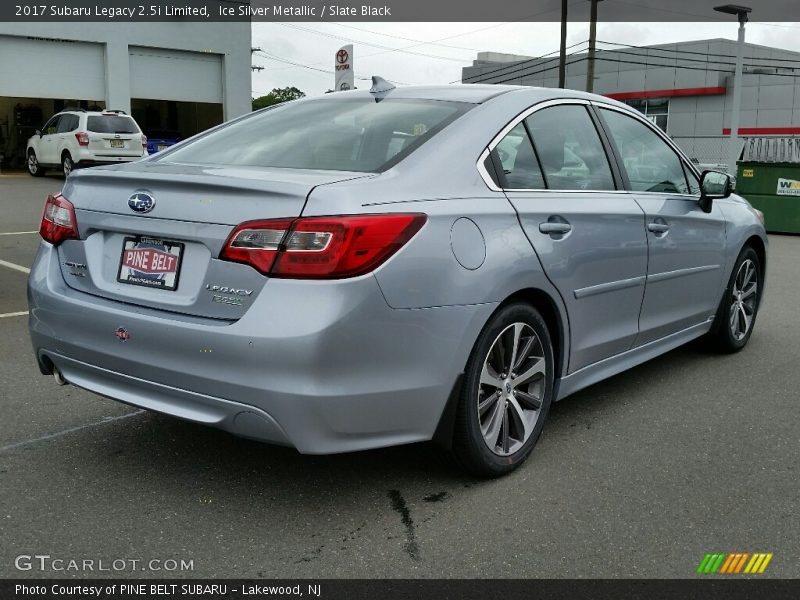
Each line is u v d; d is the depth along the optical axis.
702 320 5.06
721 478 3.45
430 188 3.08
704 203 4.84
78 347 3.17
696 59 41.34
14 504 3.09
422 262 2.89
